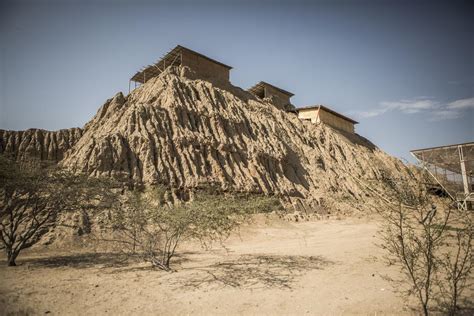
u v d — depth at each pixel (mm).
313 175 46438
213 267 13148
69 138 43906
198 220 13484
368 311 7691
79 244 19500
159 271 12805
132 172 29734
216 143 38281
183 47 48000
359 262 12664
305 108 62750
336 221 32406
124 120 34531
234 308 8258
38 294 9602
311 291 9344
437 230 7531
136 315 7980
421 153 35156
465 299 7934
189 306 8500
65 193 16641
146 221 15445
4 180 14828
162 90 41438
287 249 17453
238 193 34062
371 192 8555
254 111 50969
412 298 8266
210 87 45750
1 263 15180
